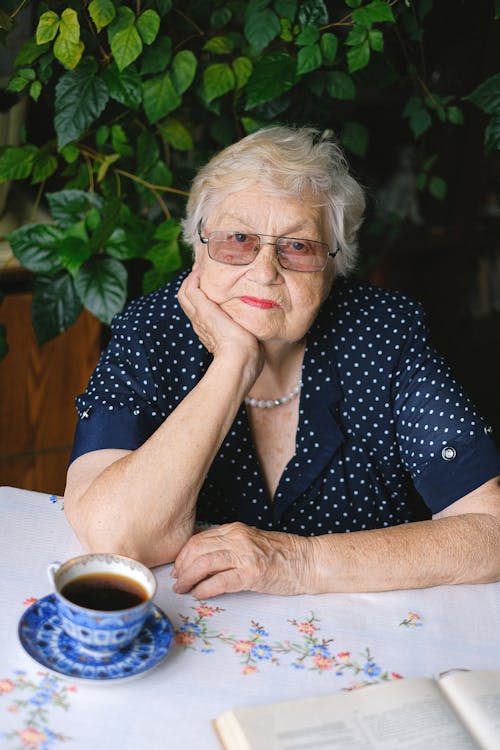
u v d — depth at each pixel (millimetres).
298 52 2232
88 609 1022
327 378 1703
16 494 1482
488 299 4340
